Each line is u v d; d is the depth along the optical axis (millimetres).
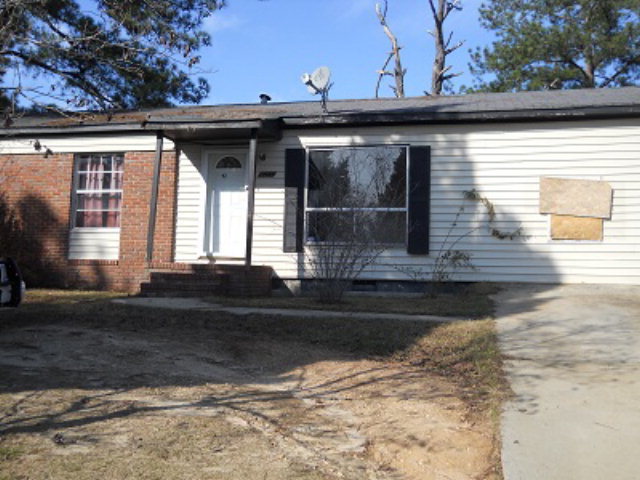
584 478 3625
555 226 11000
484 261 11219
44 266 13164
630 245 10734
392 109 12102
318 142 12031
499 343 7000
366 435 4457
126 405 4961
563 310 8672
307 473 3703
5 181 13508
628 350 6609
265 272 11695
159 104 15422
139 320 8242
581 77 25766
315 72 11719
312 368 6379
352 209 10188
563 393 5227
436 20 25438
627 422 4508
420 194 11453
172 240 12602
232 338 7414
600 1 24625
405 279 11430
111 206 13156
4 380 5570
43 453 3896
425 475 3791
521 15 26656
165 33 8281
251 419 4727
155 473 3621
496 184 11258
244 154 12547
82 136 13188
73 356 6492
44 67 8789
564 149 11031
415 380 5910
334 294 9898
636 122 10781
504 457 3920
